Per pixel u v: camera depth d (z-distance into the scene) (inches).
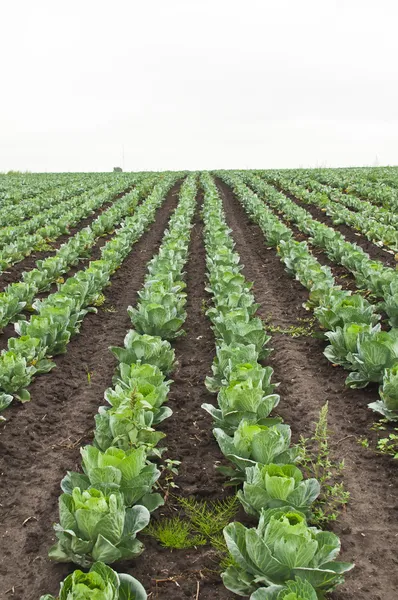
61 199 1069.1
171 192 1307.8
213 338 371.2
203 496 205.0
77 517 148.7
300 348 345.4
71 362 331.9
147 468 181.8
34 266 564.1
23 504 204.2
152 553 176.2
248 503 169.3
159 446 238.8
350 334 283.3
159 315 324.5
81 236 608.4
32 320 315.0
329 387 289.0
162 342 285.0
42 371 304.0
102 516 147.8
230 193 1239.5
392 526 187.6
